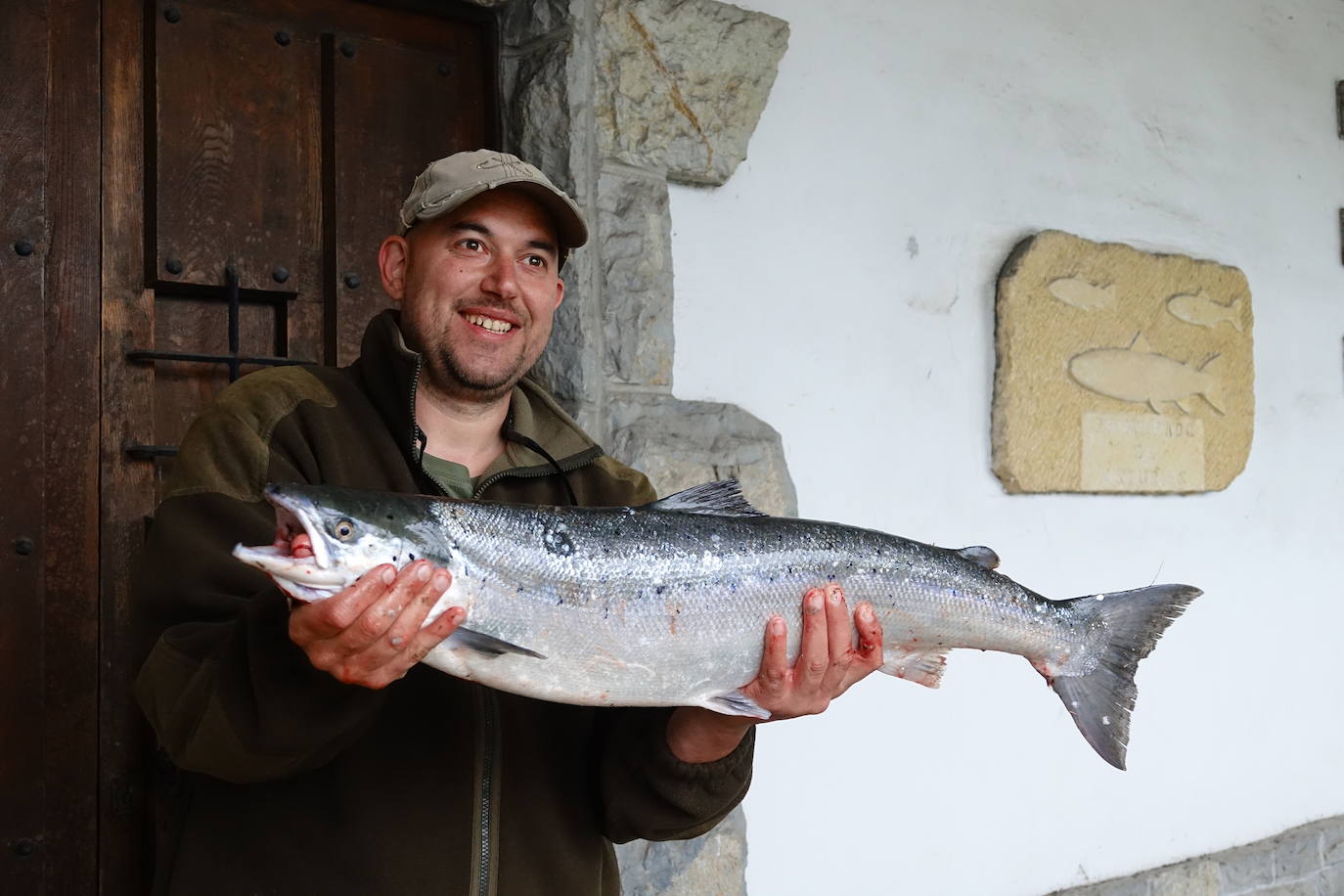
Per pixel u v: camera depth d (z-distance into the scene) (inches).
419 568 55.3
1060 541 160.4
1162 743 170.2
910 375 146.1
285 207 112.3
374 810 69.2
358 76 117.0
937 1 151.2
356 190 116.2
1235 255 182.1
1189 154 177.5
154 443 104.4
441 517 64.4
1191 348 172.7
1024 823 155.6
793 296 136.4
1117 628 86.1
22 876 96.0
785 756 134.5
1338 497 193.8
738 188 132.6
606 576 68.6
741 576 72.7
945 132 150.9
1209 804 174.6
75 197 101.2
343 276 114.9
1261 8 188.4
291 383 76.0
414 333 80.4
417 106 120.9
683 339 127.3
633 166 123.3
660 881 119.0
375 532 60.6
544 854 74.7
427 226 80.7
